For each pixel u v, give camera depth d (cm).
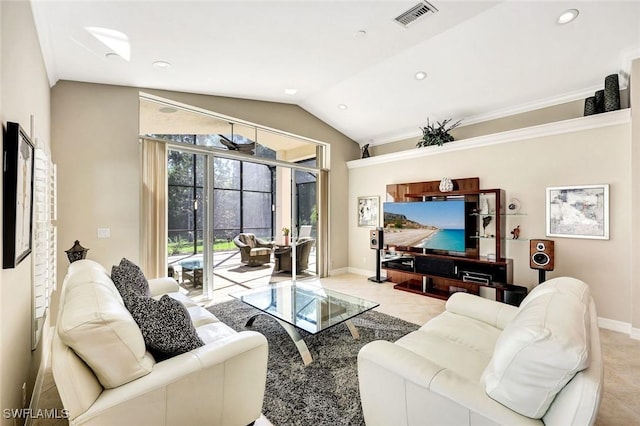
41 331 217
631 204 289
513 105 400
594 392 91
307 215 559
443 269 419
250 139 479
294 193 539
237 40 265
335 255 584
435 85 387
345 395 200
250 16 231
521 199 383
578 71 322
